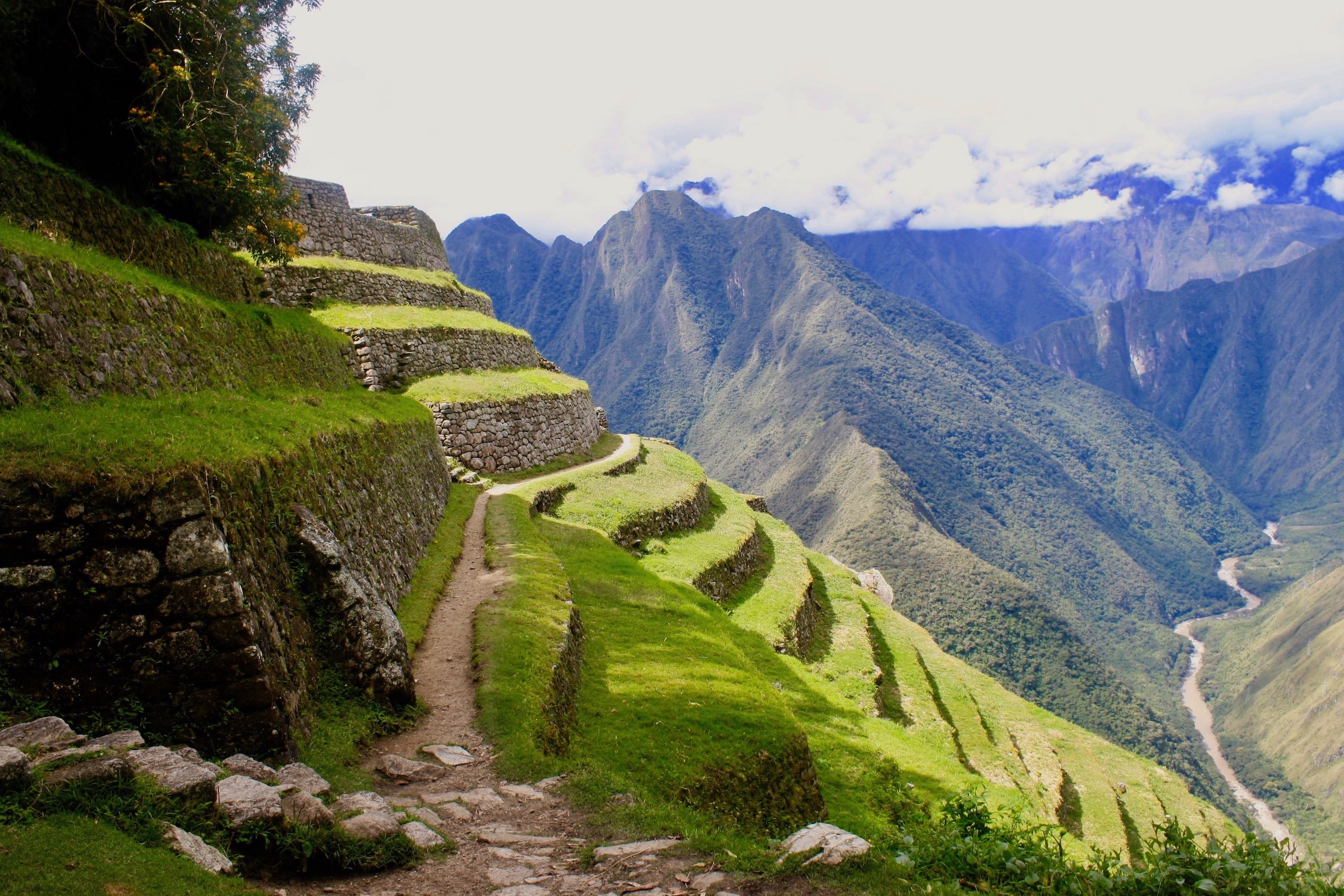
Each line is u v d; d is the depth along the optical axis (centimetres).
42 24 1827
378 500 1800
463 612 1759
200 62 2198
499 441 3712
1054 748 3472
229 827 670
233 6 2233
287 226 2659
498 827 871
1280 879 680
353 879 706
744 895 657
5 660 787
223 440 1122
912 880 702
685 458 5691
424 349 3791
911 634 4206
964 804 919
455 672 1410
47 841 542
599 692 1605
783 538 4744
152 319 1519
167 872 556
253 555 1009
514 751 1086
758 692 1720
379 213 5491
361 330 3366
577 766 1106
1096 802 3025
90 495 837
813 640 3416
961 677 3788
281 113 2511
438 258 5803
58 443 880
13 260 1136
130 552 844
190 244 2242
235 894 566
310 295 3725
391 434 2198
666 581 2602
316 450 1446
